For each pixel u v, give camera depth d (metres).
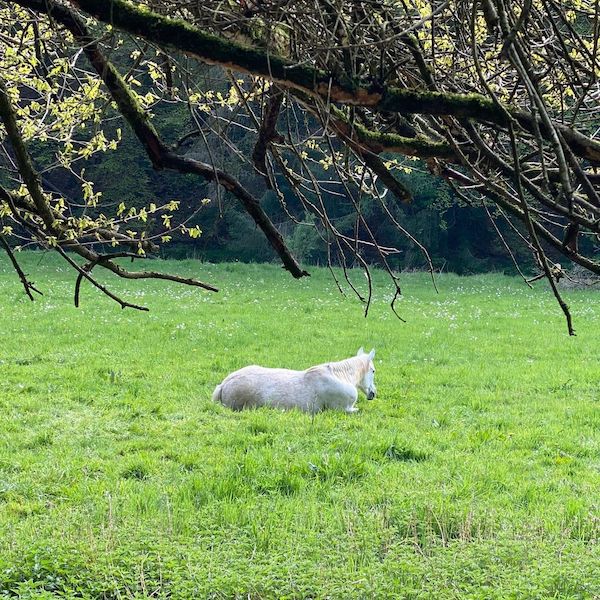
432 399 22.08
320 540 11.85
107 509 12.81
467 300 47.16
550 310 43.06
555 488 15.00
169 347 28.91
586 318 40.00
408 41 5.05
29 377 22.98
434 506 12.98
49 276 50.72
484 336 33.72
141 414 19.52
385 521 12.52
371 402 21.45
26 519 12.49
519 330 35.41
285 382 20.42
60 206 7.33
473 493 13.84
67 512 12.77
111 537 11.41
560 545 11.76
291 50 5.34
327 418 19.22
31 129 8.41
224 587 10.11
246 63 5.05
